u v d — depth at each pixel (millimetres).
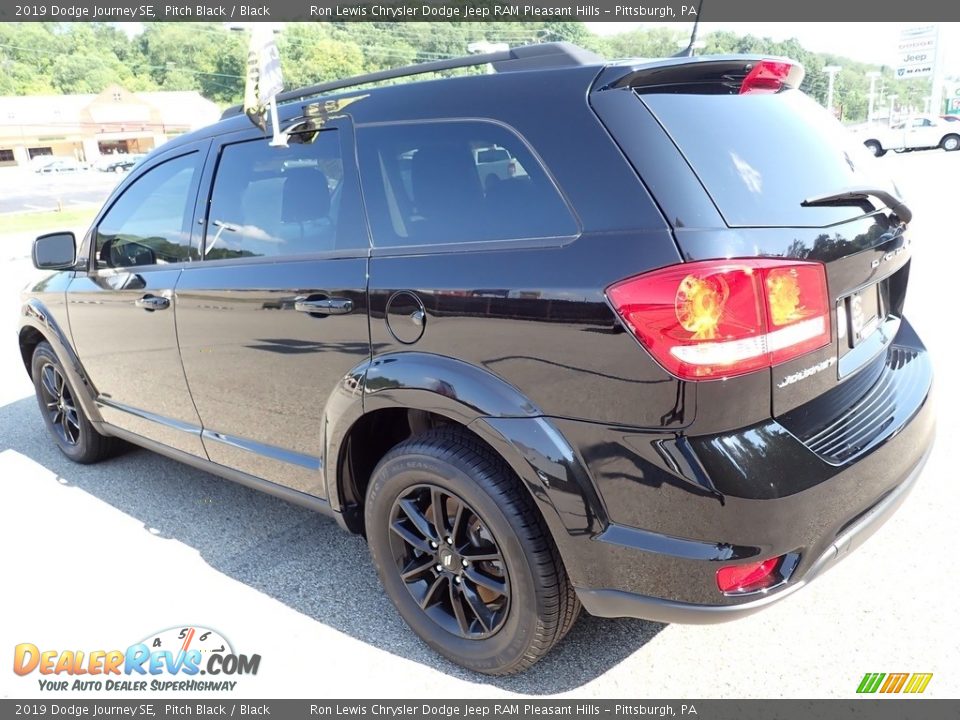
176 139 3213
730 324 1661
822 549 1868
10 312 8703
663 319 1679
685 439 1724
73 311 3611
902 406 2209
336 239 2416
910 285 6664
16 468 4180
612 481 1839
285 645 2541
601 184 1833
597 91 1916
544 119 1957
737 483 1702
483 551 2215
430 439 2197
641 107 1867
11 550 3252
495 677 2320
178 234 3043
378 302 2223
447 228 2135
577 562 1940
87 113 75312
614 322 1740
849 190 1987
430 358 2115
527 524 2012
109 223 3441
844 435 1950
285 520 3400
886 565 2709
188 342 2957
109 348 3455
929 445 2324
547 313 1852
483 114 2076
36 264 3488
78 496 3762
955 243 8477
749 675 2246
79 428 4020
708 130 1905
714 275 1647
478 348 2008
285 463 2750
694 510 1744
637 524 1837
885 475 2029
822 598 2561
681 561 1784
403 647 2500
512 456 1953
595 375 1799
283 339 2549
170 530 3355
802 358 1802
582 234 1840
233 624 2658
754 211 1781
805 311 1771
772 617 2488
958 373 4465
